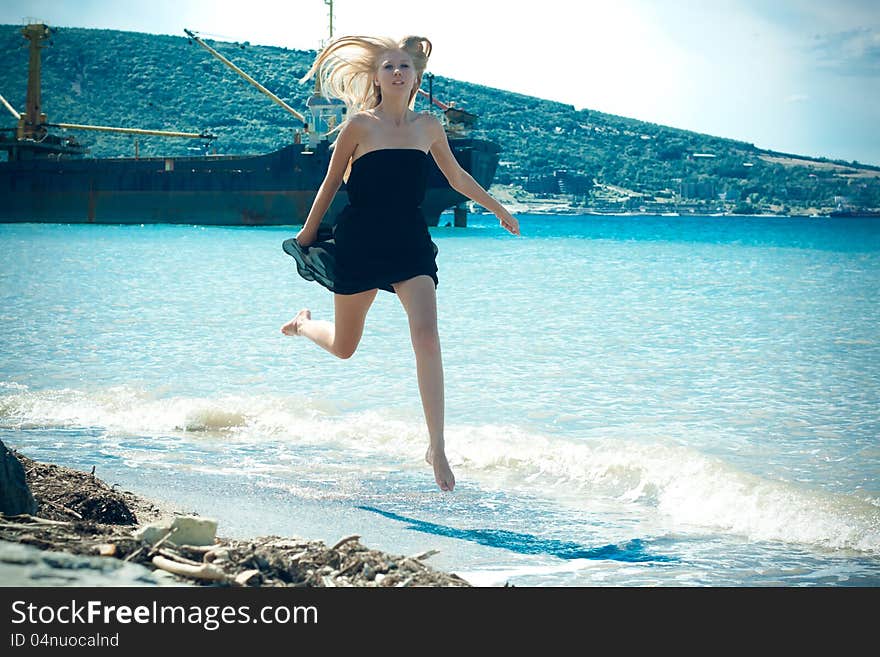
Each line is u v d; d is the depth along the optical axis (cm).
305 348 1296
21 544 339
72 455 711
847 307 1967
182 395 970
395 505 584
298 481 638
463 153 6141
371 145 469
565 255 4059
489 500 603
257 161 6650
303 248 496
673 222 13488
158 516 518
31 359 1197
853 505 590
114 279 2434
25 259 3272
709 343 1416
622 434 820
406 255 469
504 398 987
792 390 1045
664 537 526
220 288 2186
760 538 528
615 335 1490
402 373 1106
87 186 7262
